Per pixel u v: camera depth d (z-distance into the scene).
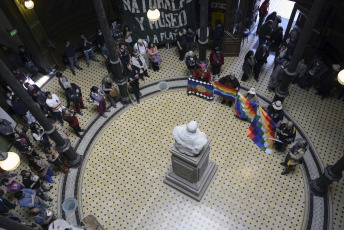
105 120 9.88
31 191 7.05
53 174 8.57
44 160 8.94
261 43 11.58
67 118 8.62
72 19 12.20
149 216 7.64
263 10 12.05
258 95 10.26
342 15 10.10
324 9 10.44
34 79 11.47
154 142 9.18
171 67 11.48
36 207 6.99
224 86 9.34
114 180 8.38
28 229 5.56
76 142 9.34
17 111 9.33
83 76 11.44
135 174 8.48
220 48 11.56
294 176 8.12
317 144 8.77
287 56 10.27
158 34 11.73
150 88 10.75
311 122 9.34
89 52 11.66
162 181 8.28
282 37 11.46
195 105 10.09
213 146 8.93
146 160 8.77
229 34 11.06
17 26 10.24
